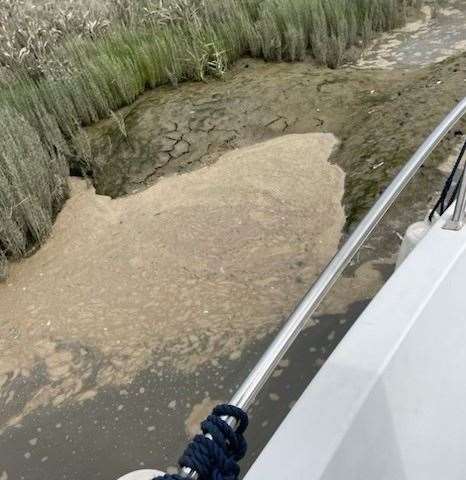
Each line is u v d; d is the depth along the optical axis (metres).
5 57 5.77
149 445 2.56
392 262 3.09
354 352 1.47
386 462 1.38
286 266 3.30
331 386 1.40
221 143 4.54
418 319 1.54
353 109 4.61
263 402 2.56
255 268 3.33
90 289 3.43
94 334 3.13
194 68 5.47
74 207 4.23
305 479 1.24
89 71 5.24
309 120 4.59
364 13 6.03
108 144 4.77
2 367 3.06
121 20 6.18
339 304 2.93
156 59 5.50
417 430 1.46
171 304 3.21
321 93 4.86
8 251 3.89
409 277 1.64
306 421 1.34
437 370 1.54
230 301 3.15
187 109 4.91
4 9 6.17
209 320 3.06
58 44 5.80
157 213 3.92
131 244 3.69
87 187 4.46
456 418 1.53
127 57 5.39
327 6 5.82
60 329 3.21
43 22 5.94
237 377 2.76
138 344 3.02
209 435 1.23
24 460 2.60
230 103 4.88
